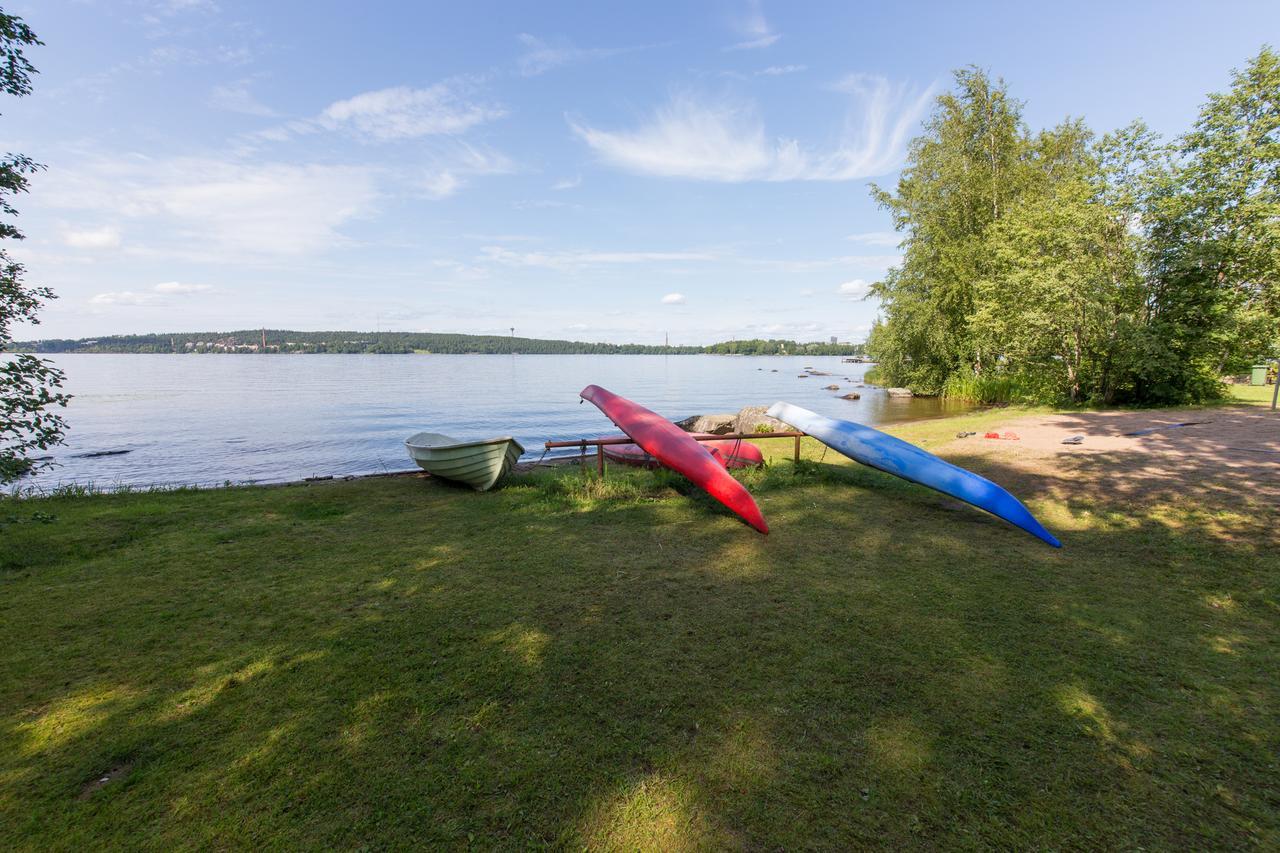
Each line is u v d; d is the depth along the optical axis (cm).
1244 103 1445
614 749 277
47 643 387
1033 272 1714
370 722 299
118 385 4328
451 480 931
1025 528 607
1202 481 737
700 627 405
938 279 2623
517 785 254
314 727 295
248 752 277
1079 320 1622
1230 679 334
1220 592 447
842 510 721
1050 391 1881
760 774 261
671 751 275
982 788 252
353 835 228
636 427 848
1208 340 1503
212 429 2106
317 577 508
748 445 1003
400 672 347
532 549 582
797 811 240
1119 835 228
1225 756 271
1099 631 392
